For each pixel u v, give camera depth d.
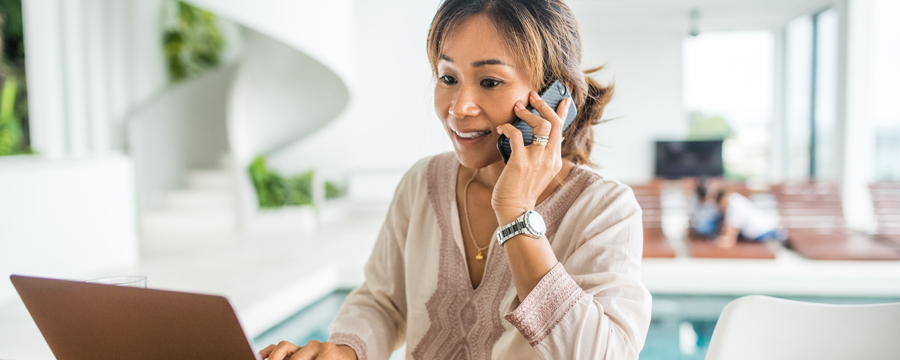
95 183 4.21
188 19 8.54
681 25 9.19
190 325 0.63
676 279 4.20
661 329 3.50
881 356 0.94
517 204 0.78
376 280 1.06
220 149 8.30
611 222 0.84
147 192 7.21
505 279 0.88
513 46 0.78
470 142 0.84
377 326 0.97
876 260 4.10
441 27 0.84
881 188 4.84
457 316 0.93
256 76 8.25
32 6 6.16
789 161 9.12
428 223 0.98
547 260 0.77
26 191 3.67
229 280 4.05
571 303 0.74
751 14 8.62
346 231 6.42
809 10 8.09
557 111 0.82
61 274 3.91
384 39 8.90
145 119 7.23
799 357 0.95
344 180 8.97
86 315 0.69
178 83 7.83
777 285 4.09
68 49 6.48
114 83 7.12
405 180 1.05
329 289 4.42
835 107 6.24
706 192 4.73
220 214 6.90
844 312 0.97
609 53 9.49
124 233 4.50
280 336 3.47
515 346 0.84
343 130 9.06
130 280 0.82
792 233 4.85
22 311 3.26
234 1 5.13
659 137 9.49
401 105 8.92
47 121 6.32
